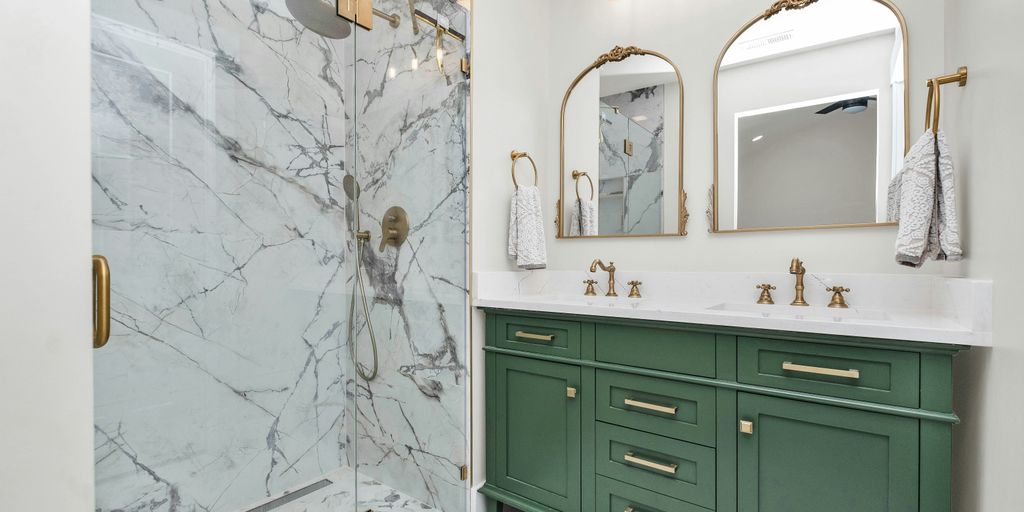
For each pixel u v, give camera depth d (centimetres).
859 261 165
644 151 211
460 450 182
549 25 240
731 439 133
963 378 121
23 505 50
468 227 189
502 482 183
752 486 129
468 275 189
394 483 158
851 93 168
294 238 134
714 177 193
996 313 96
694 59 200
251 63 124
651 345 148
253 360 126
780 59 181
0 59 49
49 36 52
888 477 112
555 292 229
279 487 131
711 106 195
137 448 106
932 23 155
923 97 156
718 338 136
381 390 156
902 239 129
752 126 186
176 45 111
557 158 236
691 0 201
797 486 123
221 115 118
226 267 120
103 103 100
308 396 138
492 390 188
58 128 53
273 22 128
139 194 105
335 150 143
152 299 108
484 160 196
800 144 176
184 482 114
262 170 127
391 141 158
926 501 107
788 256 178
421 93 168
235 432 123
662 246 207
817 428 121
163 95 108
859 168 166
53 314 53
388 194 158
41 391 52
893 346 110
